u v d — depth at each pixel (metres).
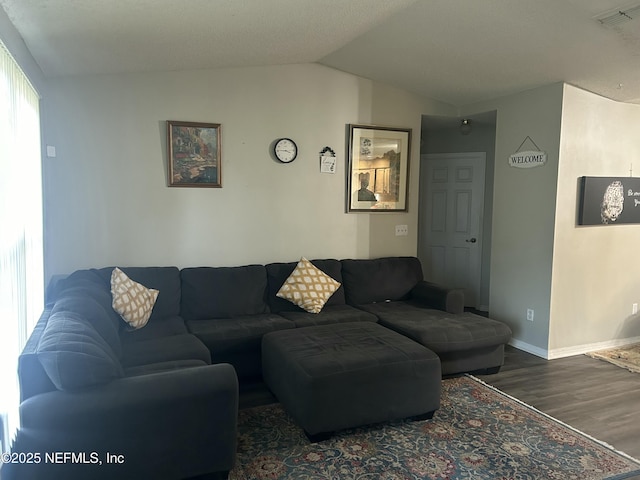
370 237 5.04
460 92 4.87
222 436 2.33
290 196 4.61
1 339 1.90
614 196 4.53
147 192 4.06
